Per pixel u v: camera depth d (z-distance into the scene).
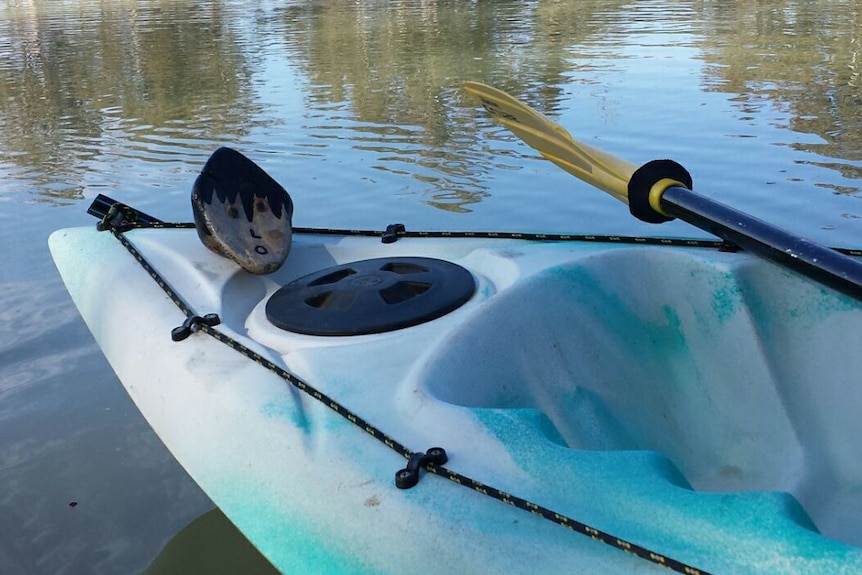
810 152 4.64
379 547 1.14
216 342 1.66
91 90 7.93
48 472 2.18
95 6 18.14
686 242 1.87
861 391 1.67
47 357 2.78
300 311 1.66
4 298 3.24
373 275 1.75
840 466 1.65
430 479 1.19
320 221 3.96
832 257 1.39
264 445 1.36
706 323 1.78
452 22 11.83
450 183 4.44
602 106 5.97
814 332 1.72
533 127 1.97
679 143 4.95
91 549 1.90
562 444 1.27
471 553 1.08
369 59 8.80
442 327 1.55
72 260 2.20
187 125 6.21
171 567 1.83
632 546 0.99
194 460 1.48
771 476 1.64
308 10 14.91
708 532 1.01
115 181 4.82
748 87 6.32
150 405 1.67
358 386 1.40
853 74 6.54
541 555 1.04
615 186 1.81
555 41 9.30
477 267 1.87
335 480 1.24
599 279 1.77
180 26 13.16
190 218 4.12
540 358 1.60
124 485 2.13
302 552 1.22
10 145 5.88
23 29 14.04
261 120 6.20
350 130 5.72
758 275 1.75
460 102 6.34
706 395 1.76
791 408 1.71
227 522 1.99
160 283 1.90
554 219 3.85
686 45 8.41
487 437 1.22
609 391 1.68
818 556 0.94
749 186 4.14
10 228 4.09
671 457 1.69
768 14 10.53
